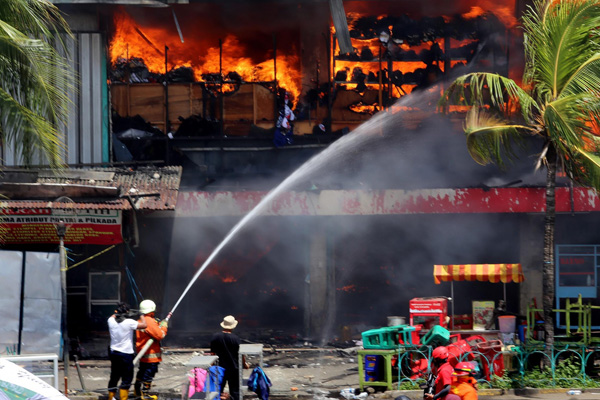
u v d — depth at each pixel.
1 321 28.53
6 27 19.22
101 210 30.98
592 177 25.33
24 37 19.80
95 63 35.19
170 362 30.45
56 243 31.81
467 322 27.80
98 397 23.98
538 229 35.44
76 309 34.44
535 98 28.69
